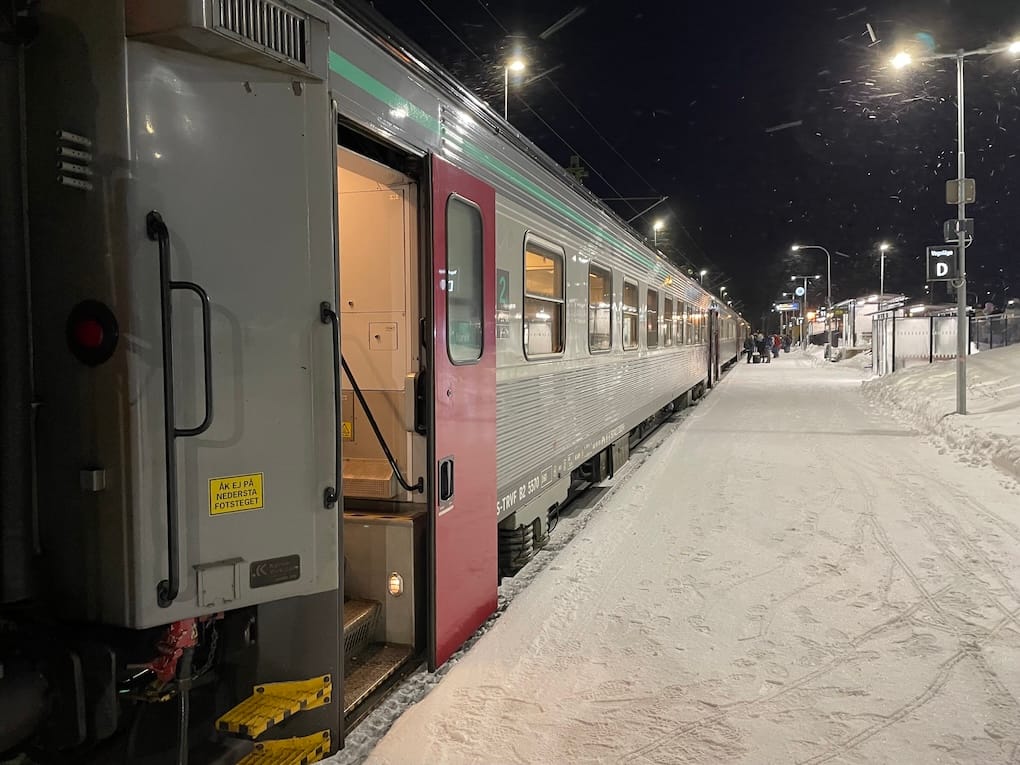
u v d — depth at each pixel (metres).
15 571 2.37
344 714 3.23
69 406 2.37
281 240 2.66
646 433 12.71
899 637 4.39
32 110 2.37
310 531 2.74
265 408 2.61
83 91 2.31
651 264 10.84
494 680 3.88
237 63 2.55
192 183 2.43
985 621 4.60
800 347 71.38
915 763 3.14
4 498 2.35
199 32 2.33
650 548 6.22
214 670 2.87
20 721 2.31
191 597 2.43
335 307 2.83
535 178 5.61
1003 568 5.56
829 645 4.30
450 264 4.00
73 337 2.34
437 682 3.84
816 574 5.51
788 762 3.16
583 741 3.33
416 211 3.77
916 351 23.64
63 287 2.35
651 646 4.31
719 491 8.34
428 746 3.27
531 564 5.88
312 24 2.75
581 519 7.34
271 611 2.91
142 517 2.32
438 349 3.80
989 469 9.30
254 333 2.58
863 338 40.47
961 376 12.28
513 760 3.18
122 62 2.28
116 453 2.32
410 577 3.75
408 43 3.63
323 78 2.80
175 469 2.38
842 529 6.68
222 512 2.50
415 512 3.85
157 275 2.34
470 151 4.38
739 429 13.47
